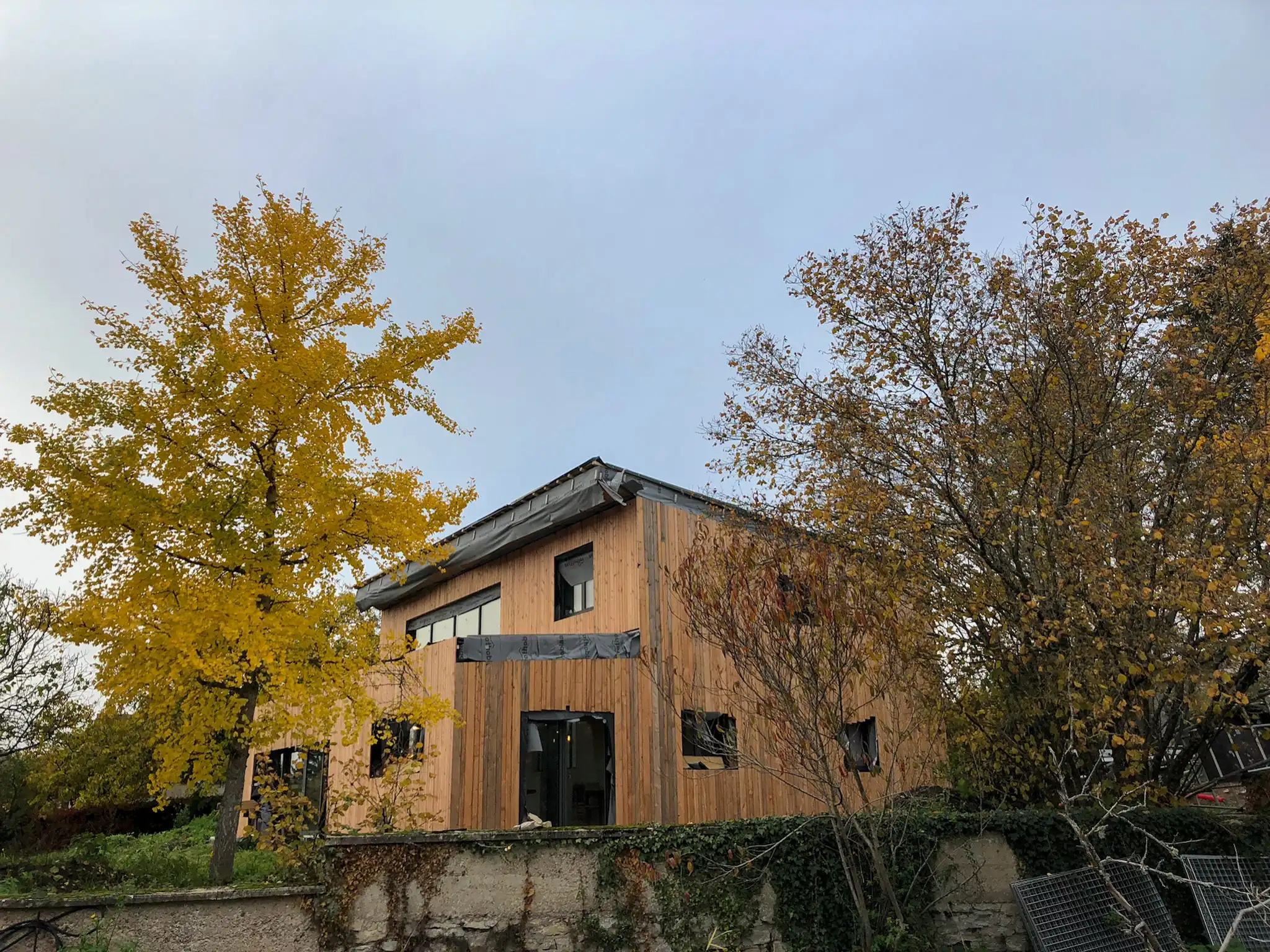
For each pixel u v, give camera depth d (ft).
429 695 36.42
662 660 38.70
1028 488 32.60
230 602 23.81
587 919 23.91
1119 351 31.30
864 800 25.45
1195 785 36.04
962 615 31.65
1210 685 27.25
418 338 29.09
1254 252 30.96
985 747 31.24
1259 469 26.25
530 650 39.63
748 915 24.86
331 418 27.78
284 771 54.03
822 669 25.34
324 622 27.66
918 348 34.42
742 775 39.91
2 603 53.31
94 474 24.09
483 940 23.32
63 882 23.58
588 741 39.52
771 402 37.86
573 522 45.57
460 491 30.14
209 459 26.30
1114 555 29.91
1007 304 32.89
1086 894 26.27
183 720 26.32
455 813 36.68
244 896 22.16
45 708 55.72
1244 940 25.81
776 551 26.20
